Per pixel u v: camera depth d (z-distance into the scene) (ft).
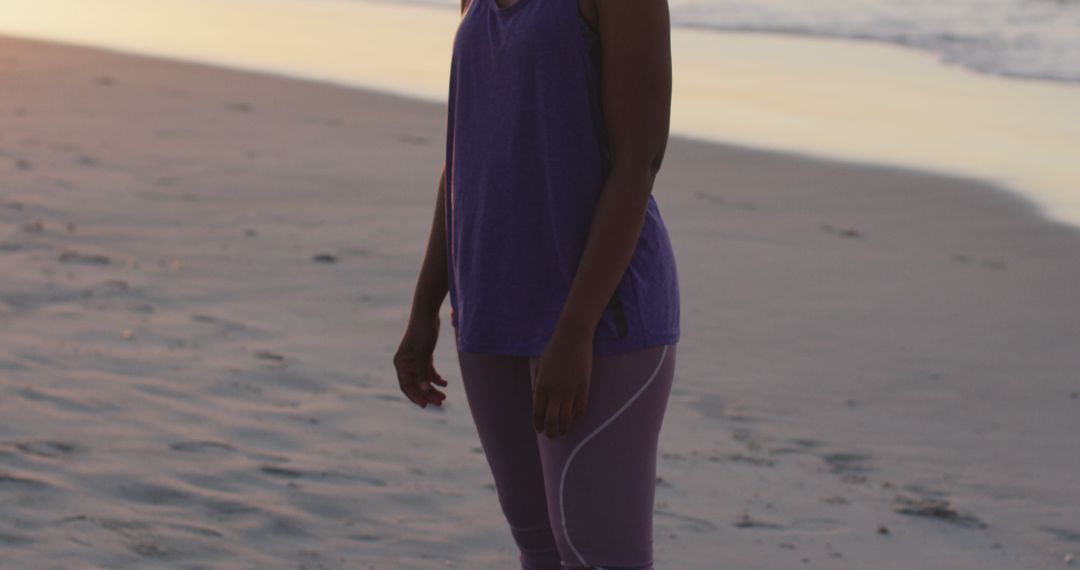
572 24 8.41
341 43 84.64
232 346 22.56
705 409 21.84
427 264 10.21
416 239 31.81
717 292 29.81
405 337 10.32
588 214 8.59
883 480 18.93
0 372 19.72
